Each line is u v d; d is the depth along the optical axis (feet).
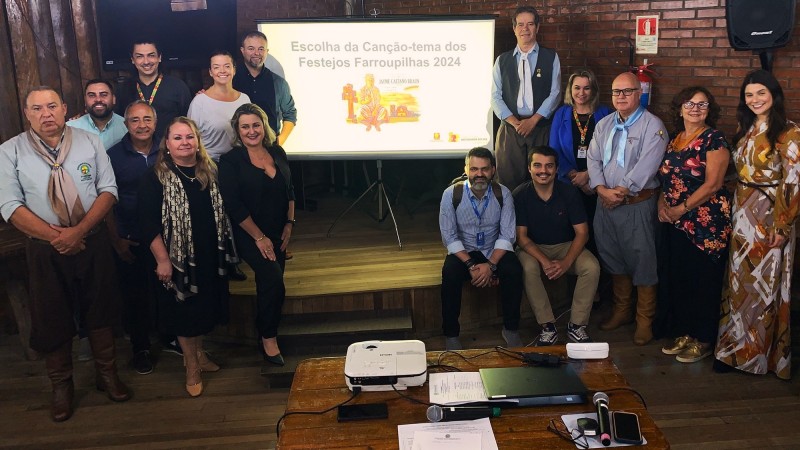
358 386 7.88
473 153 12.25
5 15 13.37
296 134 15.84
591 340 13.10
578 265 12.55
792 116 13.55
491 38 15.39
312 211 18.53
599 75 16.20
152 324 11.57
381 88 15.61
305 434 7.17
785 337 11.28
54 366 10.89
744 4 12.46
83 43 14.71
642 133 12.13
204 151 11.18
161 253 10.89
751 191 11.00
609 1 15.70
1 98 13.42
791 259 11.06
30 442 10.38
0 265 12.53
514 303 12.39
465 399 7.64
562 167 14.10
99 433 10.57
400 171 18.71
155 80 13.53
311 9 18.30
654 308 12.89
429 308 13.17
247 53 14.32
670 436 9.95
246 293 12.98
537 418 7.26
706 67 14.58
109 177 10.91
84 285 10.87
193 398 11.51
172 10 15.39
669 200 12.03
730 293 11.48
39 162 10.23
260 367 12.48
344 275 13.69
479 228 12.56
